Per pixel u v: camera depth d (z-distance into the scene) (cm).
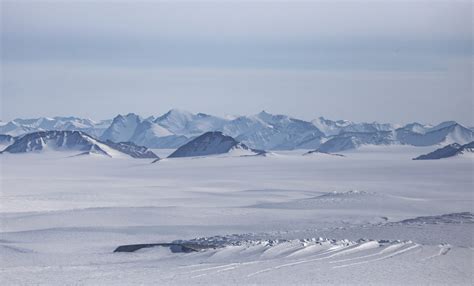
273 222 17250
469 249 9569
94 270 8256
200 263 8894
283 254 9381
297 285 7206
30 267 8562
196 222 17638
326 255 9100
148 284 7256
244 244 10338
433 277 7738
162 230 15225
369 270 8031
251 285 7200
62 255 10600
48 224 17625
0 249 11775
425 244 10356
